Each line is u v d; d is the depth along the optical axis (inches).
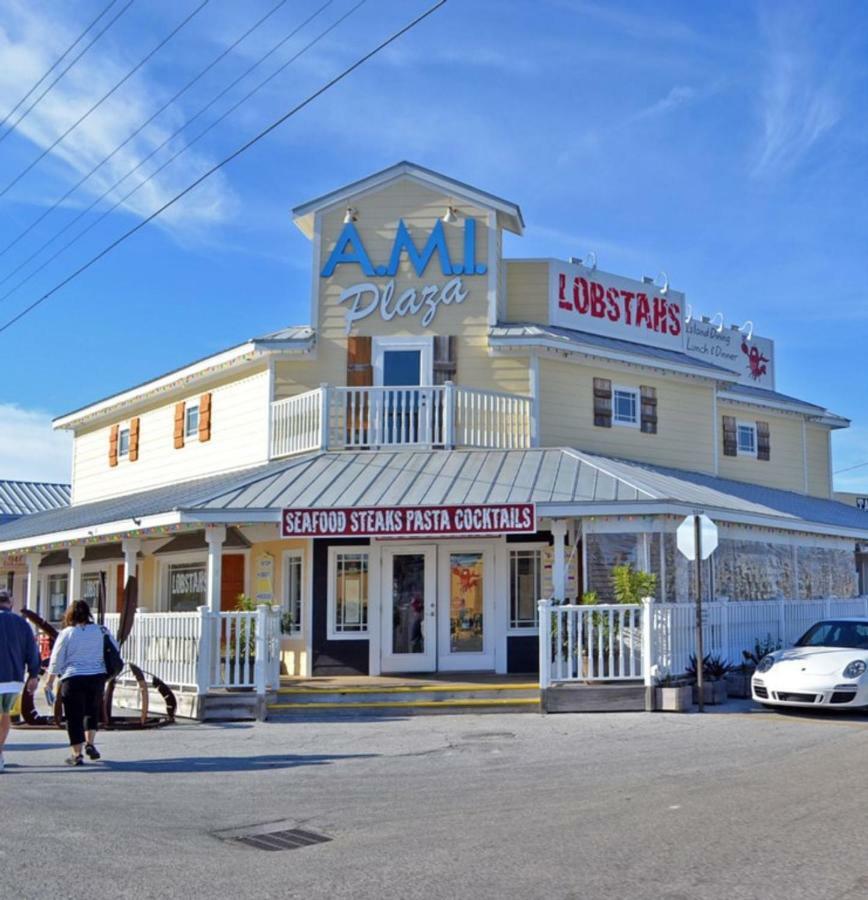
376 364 842.8
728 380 983.6
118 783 407.8
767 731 527.2
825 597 928.3
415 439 809.5
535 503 661.3
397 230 856.9
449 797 373.4
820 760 433.4
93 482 1154.0
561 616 637.9
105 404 1103.6
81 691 456.8
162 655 670.5
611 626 623.8
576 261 950.4
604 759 452.4
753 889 251.6
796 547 888.3
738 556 790.5
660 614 631.2
